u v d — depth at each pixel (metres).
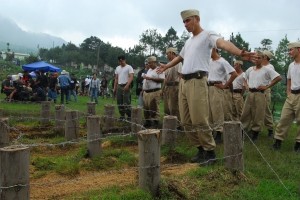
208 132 6.55
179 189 5.16
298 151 8.20
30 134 10.45
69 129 9.39
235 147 5.93
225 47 5.76
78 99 26.27
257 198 5.22
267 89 9.90
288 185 5.72
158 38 66.88
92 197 5.10
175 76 10.23
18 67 55.41
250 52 5.16
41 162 7.30
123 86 11.77
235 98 10.77
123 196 4.97
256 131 9.75
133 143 9.32
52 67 31.05
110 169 7.09
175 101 10.36
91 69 63.03
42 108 12.06
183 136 9.07
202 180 5.71
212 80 8.70
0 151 4.02
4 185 4.02
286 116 8.40
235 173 5.92
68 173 6.76
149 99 10.99
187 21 6.42
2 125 7.51
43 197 5.45
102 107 19.41
